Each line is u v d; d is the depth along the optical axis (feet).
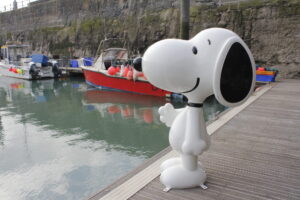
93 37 72.08
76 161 17.95
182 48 7.55
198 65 7.52
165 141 22.11
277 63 43.47
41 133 24.44
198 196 8.33
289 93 28.35
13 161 18.06
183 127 8.28
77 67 67.72
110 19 69.62
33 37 92.79
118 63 46.37
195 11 50.98
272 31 43.21
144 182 9.20
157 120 28.37
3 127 26.40
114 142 21.93
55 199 13.28
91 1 74.95
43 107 35.63
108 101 37.96
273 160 11.18
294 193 8.52
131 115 30.53
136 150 20.08
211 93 7.89
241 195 8.40
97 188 14.21
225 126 16.46
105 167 16.89
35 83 57.31
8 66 64.80
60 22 86.22
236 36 7.60
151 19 59.47
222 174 9.87
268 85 34.68
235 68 7.21
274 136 14.40
